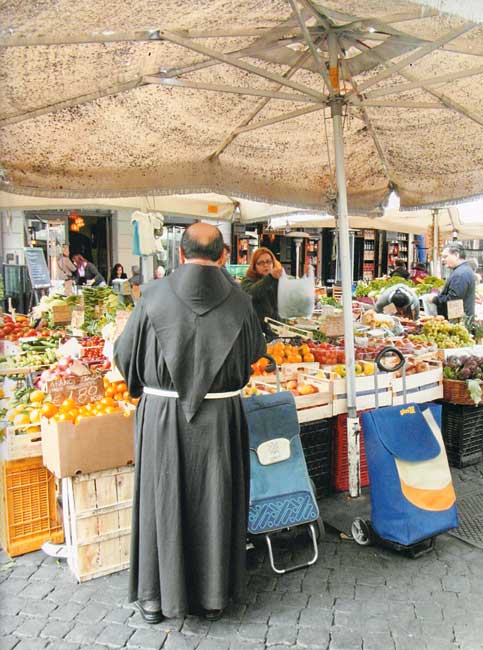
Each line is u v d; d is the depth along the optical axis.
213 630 2.79
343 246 3.92
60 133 4.60
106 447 3.18
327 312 7.42
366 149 6.02
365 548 3.59
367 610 2.94
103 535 3.27
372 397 4.28
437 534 3.39
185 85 3.83
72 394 3.43
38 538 3.56
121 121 4.65
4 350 5.75
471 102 4.63
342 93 4.20
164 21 2.95
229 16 3.08
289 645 2.68
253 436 3.25
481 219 10.38
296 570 3.33
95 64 3.48
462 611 2.93
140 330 2.75
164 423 2.69
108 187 5.27
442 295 6.98
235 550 2.86
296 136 5.62
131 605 3.00
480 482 4.64
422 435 3.45
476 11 2.01
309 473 4.20
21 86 3.59
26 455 3.46
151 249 8.08
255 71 3.54
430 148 5.65
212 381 2.68
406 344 5.48
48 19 2.64
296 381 4.36
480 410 5.02
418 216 11.37
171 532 2.68
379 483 3.38
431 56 4.02
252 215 9.41
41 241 14.09
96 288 7.54
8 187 4.71
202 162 5.80
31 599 3.05
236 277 12.08
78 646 2.68
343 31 3.64
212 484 2.71
